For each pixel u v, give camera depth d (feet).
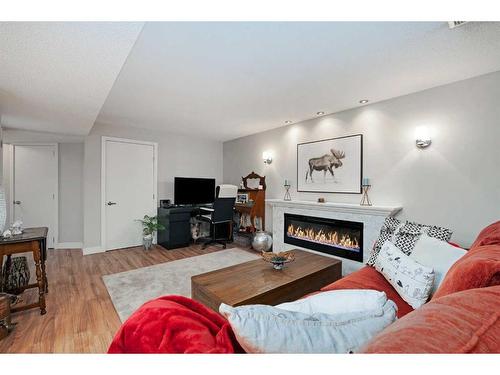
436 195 8.38
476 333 1.39
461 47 5.98
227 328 2.34
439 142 8.31
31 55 4.89
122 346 2.06
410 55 6.40
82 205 15.34
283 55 6.42
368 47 6.03
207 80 7.98
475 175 7.57
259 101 10.02
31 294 8.25
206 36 5.55
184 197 16.31
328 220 11.30
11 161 14.38
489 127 7.32
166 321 2.15
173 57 6.52
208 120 13.02
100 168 13.85
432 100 8.48
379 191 9.94
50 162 14.93
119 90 8.88
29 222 14.61
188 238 15.29
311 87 8.53
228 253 13.58
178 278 9.78
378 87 8.54
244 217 16.89
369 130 10.28
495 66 6.95
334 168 11.57
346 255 10.68
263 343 1.96
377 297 2.94
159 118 12.67
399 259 5.40
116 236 14.42
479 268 2.76
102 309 7.29
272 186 15.01
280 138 14.47
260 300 5.43
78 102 7.72
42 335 5.98
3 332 5.83
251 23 5.06
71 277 9.87
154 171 15.81
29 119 9.74
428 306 1.77
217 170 19.11
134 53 6.32
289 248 13.17
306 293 6.55
